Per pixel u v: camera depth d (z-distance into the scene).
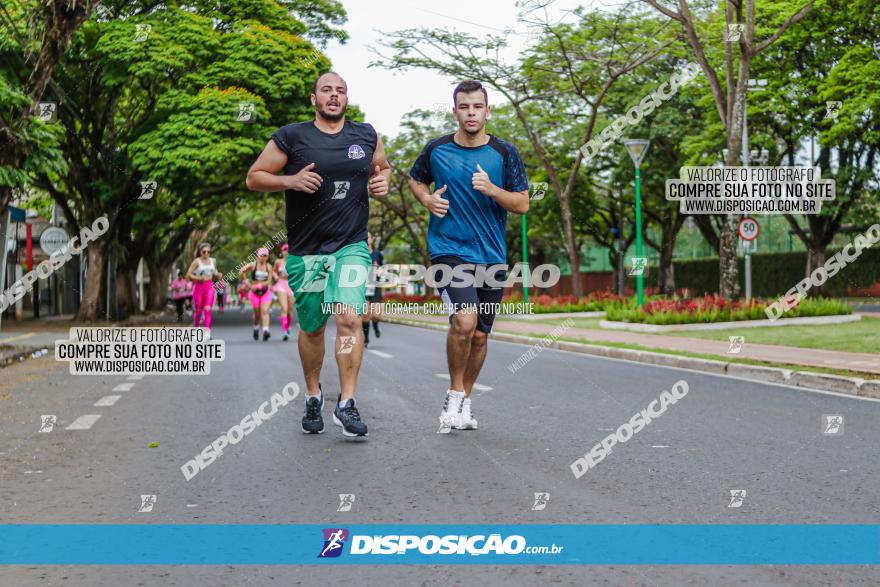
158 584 3.40
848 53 28.97
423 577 3.43
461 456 5.80
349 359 6.38
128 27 27.50
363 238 6.39
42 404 8.79
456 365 6.62
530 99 31.11
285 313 18.88
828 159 33.25
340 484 5.03
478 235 6.37
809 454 5.82
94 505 4.64
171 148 26.95
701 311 19.98
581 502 4.55
